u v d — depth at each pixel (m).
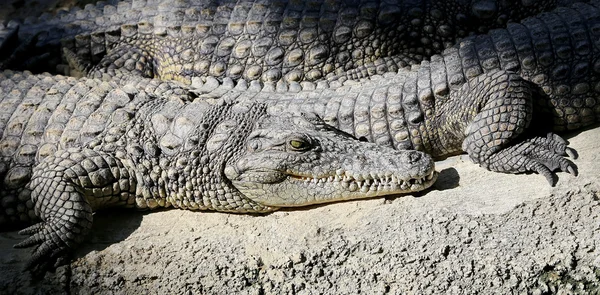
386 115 5.03
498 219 4.40
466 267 4.26
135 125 4.93
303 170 4.63
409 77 5.17
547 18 5.24
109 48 6.27
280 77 5.97
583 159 4.70
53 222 4.60
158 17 6.20
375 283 4.31
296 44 5.96
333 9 6.00
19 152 4.96
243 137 4.77
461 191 4.67
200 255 4.50
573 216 4.37
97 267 4.53
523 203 4.45
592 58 4.96
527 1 5.97
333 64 5.96
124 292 4.44
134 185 4.86
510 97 4.79
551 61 4.98
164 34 6.15
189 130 4.81
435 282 4.25
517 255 4.27
